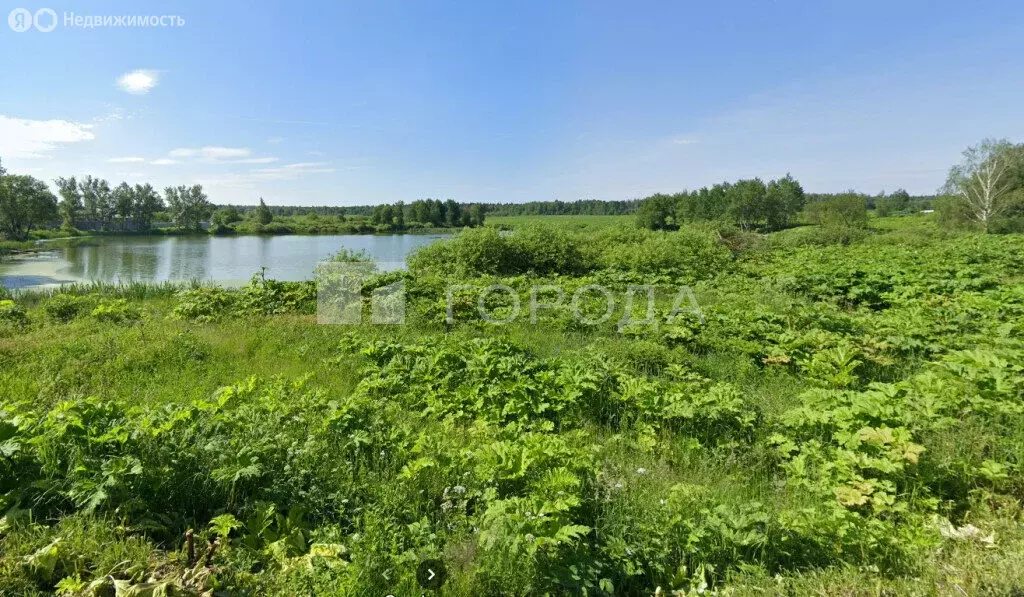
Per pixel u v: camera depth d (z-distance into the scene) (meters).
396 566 3.07
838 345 7.52
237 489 3.86
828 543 3.47
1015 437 4.72
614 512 3.65
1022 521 3.78
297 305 12.48
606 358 7.34
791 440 4.89
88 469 3.57
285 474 4.05
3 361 7.31
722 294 13.83
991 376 5.51
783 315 9.93
